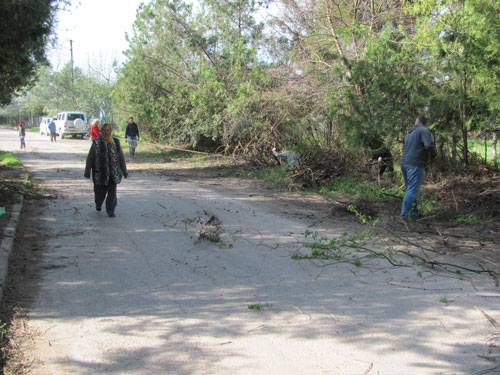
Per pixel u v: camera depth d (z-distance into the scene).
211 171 14.95
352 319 3.83
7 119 80.81
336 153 11.72
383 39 9.83
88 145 26.61
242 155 16.28
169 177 13.45
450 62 8.56
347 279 4.80
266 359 3.19
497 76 8.11
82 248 5.84
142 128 23.30
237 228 7.05
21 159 17.70
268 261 5.42
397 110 9.71
